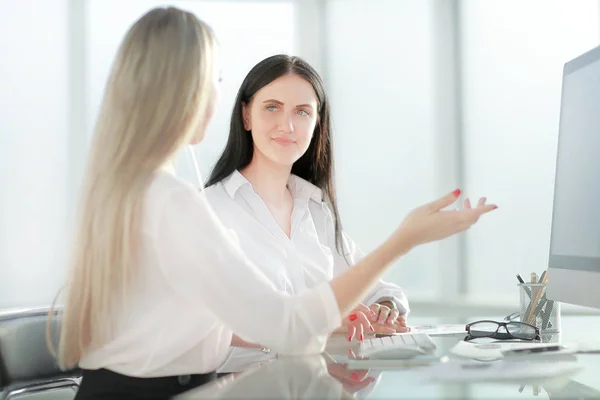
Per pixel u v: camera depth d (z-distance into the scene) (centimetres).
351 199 456
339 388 95
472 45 419
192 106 116
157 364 117
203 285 110
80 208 117
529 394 92
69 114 439
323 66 468
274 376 104
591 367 114
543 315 160
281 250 192
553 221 160
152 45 114
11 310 147
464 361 117
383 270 118
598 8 368
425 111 434
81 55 443
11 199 420
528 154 394
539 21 390
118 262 112
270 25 461
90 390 119
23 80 430
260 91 197
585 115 146
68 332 120
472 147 418
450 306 410
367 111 454
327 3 468
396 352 119
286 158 196
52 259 425
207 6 452
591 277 138
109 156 113
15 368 144
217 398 88
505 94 404
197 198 113
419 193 435
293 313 113
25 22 434
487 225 409
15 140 426
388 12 447
